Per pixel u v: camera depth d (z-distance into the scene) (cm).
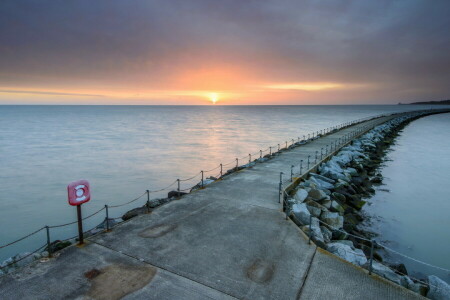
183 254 659
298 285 554
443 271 959
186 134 5178
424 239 1173
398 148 3603
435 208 1520
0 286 533
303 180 1434
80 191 679
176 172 2352
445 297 587
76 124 7581
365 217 1371
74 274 575
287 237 752
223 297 516
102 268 596
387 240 1152
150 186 1966
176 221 847
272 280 567
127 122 8506
